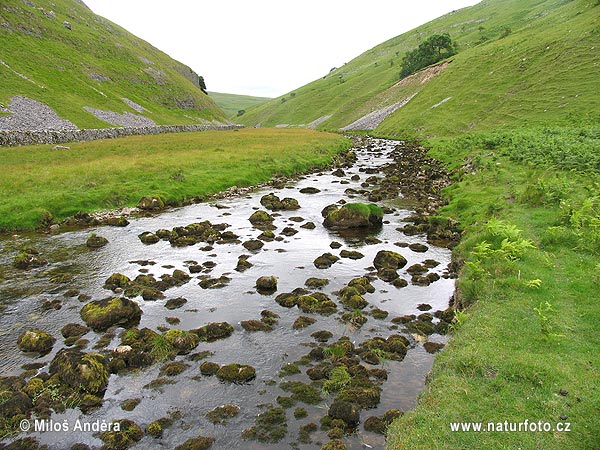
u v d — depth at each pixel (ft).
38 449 29.60
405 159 175.11
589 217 57.00
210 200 111.34
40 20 316.19
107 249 72.69
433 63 417.28
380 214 86.63
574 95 196.85
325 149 198.59
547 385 29.32
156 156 149.48
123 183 111.34
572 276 45.50
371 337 43.14
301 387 35.37
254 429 30.66
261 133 288.10
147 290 53.98
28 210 87.20
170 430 30.91
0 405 32.86
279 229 84.53
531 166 102.06
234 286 57.26
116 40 402.11
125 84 331.16
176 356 40.65
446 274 58.90
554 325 36.58
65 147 156.35
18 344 42.83
